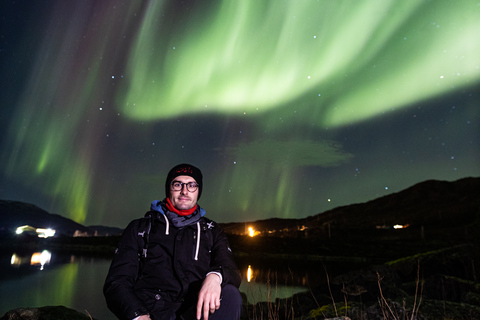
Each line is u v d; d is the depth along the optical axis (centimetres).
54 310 400
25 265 2000
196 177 270
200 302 220
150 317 227
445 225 7506
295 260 2845
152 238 248
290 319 555
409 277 847
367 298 617
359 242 3878
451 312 453
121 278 229
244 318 571
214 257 254
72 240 4388
